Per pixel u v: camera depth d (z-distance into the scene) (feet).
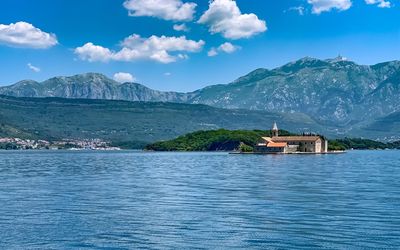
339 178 460.55
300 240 190.49
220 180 445.37
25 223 224.53
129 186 390.63
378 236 195.93
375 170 587.27
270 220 228.84
